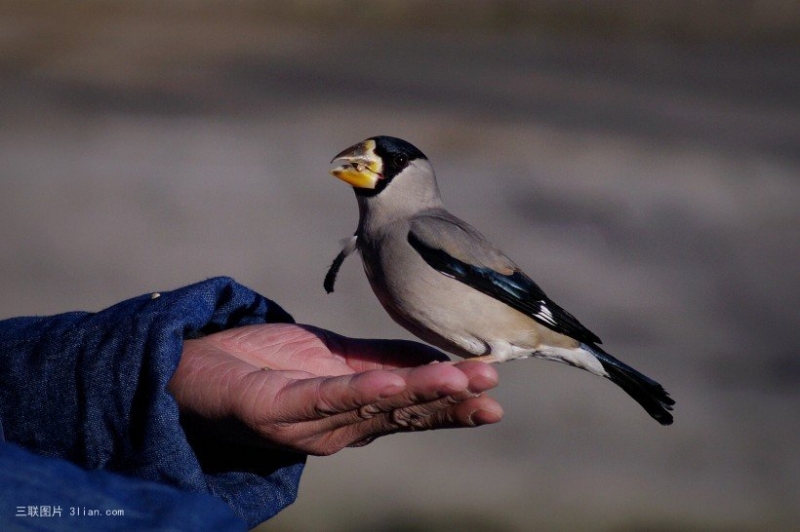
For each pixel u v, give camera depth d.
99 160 22.06
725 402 12.33
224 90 29.80
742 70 36.19
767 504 10.12
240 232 18.16
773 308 15.20
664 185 21.16
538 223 18.62
